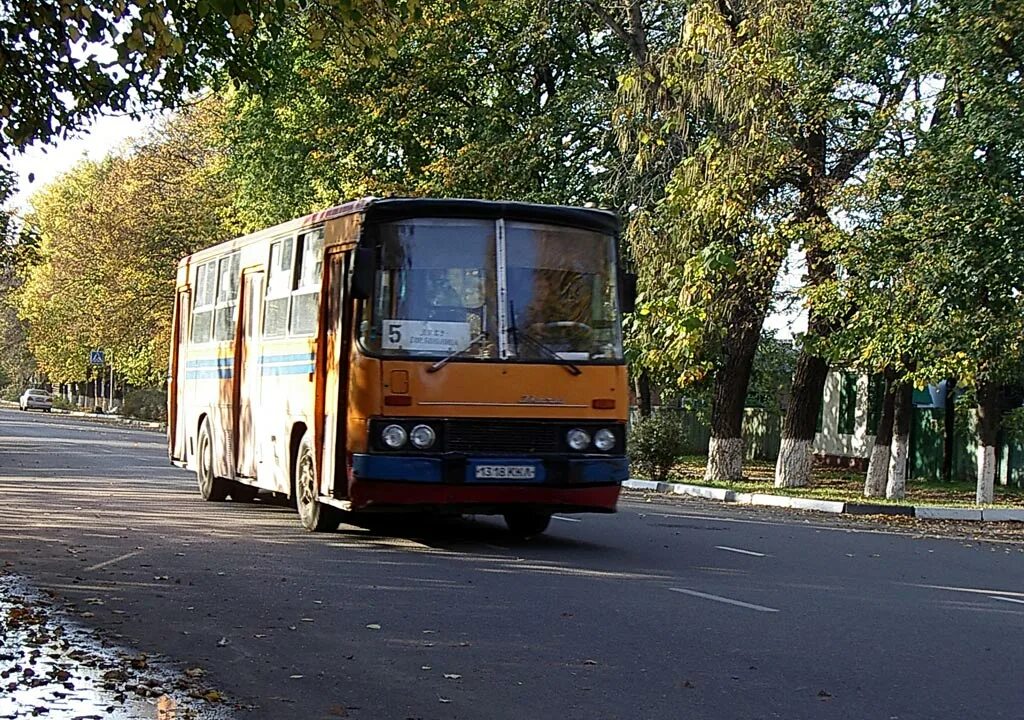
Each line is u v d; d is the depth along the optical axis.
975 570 14.54
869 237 24.12
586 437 14.48
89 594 11.30
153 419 70.81
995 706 7.62
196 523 17.19
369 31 11.11
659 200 28.12
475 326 14.29
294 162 38.19
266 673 8.28
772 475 36.28
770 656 8.94
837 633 9.88
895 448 28.27
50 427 57.22
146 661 8.55
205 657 8.76
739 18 27.62
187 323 22.27
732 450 31.72
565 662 8.66
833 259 24.97
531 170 32.03
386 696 7.68
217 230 57.47
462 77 34.25
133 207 58.75
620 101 28.67
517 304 14.43
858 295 24.36
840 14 25.03
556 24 33.28
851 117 25.39
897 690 7.98
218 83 13.52
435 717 7.21
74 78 11.84
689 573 13.18
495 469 14.06
